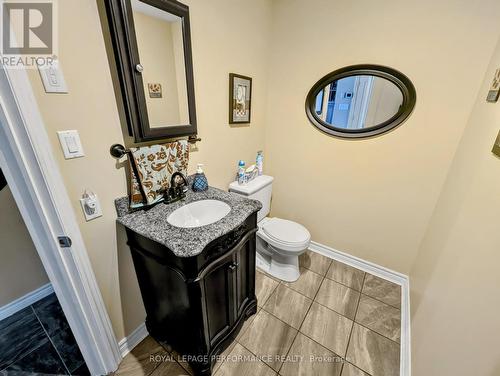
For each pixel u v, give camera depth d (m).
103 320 1.09
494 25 1.16
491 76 1.10
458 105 1.34
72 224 0.88
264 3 1.65
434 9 1.27
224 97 1.53
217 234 0.94
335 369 1.23
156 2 0.95
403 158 1.58
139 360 1.25
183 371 1.20
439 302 0.99
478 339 0.63
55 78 0.76
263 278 1.87
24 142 0.72
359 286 1.81
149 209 1.13
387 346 1.35
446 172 1.47
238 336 1.39
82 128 0.87
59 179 0.82
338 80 1.66
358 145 1.71
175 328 1.17
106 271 1.08
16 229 1.44
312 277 1.89
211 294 1.05
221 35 1.37
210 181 1.61
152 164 1.08
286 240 1.70
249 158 1.97
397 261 1.83
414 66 1.40
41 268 1.58
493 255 0.65
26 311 1.51
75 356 1.26
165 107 1.12
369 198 1.79
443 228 1.22
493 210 0.71
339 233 2.04
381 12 1.40
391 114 1.55
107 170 0.98
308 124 1.88
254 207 1.19
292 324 1.47
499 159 0.74
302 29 1.68
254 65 1.73
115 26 0.84
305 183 2.07
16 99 0.68
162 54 1.05
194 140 1.35
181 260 0.89
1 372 1.19
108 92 0.92
